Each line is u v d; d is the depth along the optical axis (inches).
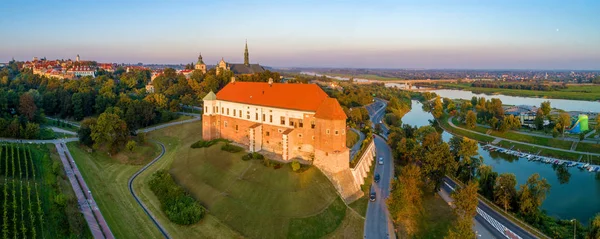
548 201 3735.2
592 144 5595.5
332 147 3275.1
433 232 2768.2
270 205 2869.1
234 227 2711.6
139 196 3189.0
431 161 3614.7
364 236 2679.6
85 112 6368.1
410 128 5674.2
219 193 3102.9
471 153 4052.7
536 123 6742.1
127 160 4089.6
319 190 3093.0
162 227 2684.5
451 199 3422.7
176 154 4224.9
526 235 2758.4
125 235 2529.5
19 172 3181.6
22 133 4549.7
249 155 3570.4
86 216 2726.4
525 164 5201.8
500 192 3302.2
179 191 3127.5
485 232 2785.4
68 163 3794.3
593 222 2618.1
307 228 2687.0
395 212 2716.5
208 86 7209.6
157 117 5826.8
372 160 4357.8
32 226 2367.1
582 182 4379.9
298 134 3570.4
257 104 3873.0
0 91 5964.6
